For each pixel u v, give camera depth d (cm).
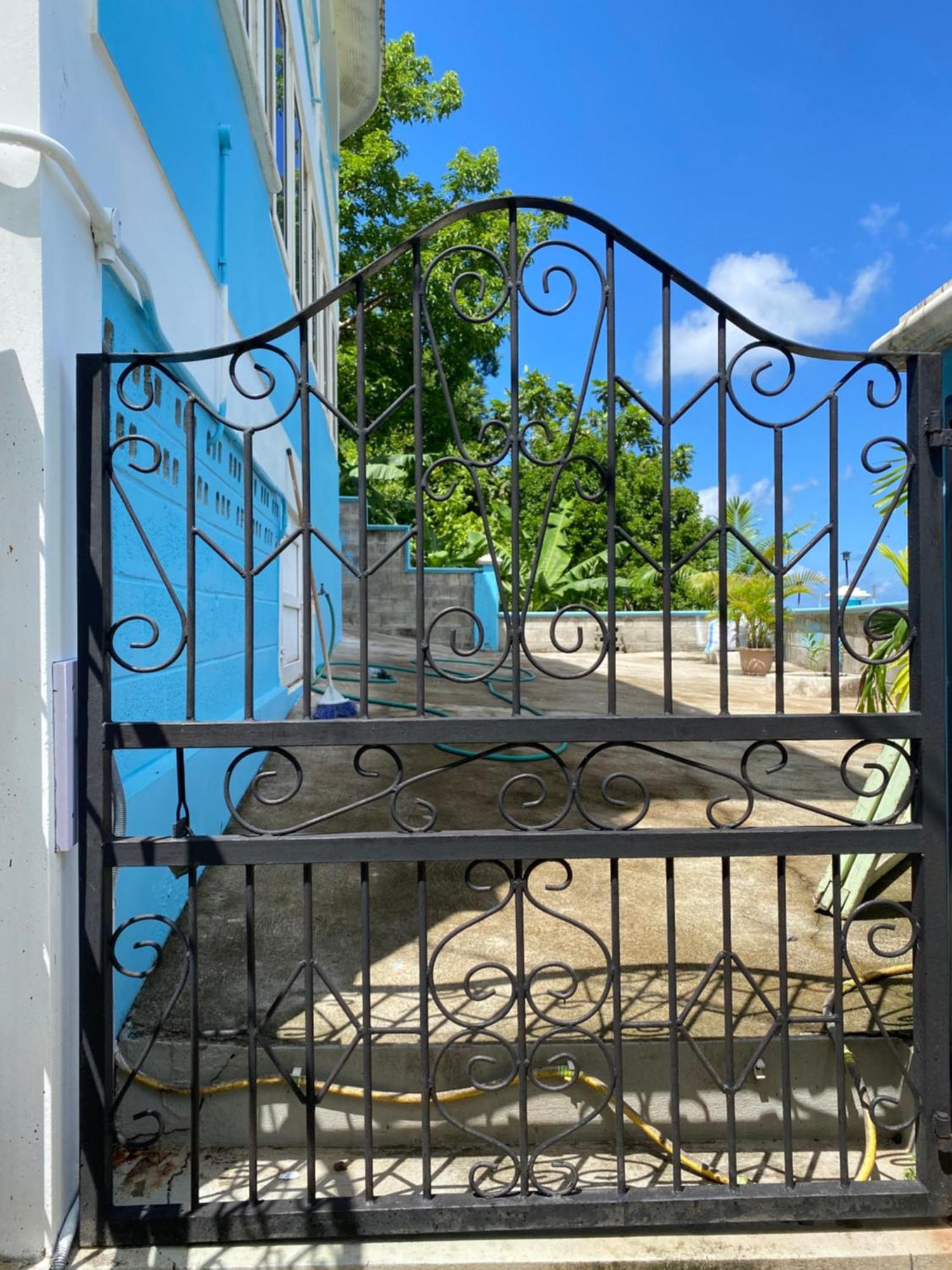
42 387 134
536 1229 146
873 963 206
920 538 155
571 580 1451
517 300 152
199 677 273
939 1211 149
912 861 157
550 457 216
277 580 471
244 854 145
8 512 134
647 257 152
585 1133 174
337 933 217
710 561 1762
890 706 221
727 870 152
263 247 405
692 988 193
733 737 152
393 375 1485
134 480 205
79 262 149
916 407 155
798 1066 176
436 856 148
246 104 344
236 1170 163
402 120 1537
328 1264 138
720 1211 147
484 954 207
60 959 140
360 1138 171
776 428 156
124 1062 168
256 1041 147
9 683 135
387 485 1496
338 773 396
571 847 150
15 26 133
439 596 1268
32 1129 137
